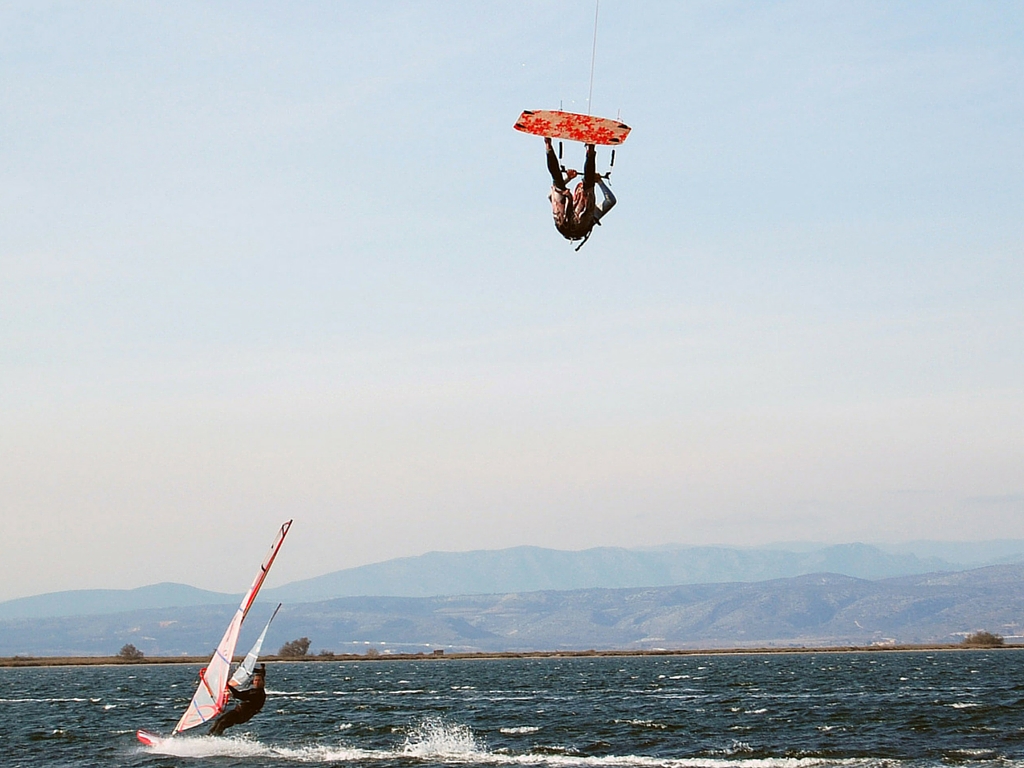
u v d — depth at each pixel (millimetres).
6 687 150625
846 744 58625
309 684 155250
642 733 66000
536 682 151375
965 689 109688
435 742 61938
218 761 54688
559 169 22938
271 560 57938
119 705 101812
